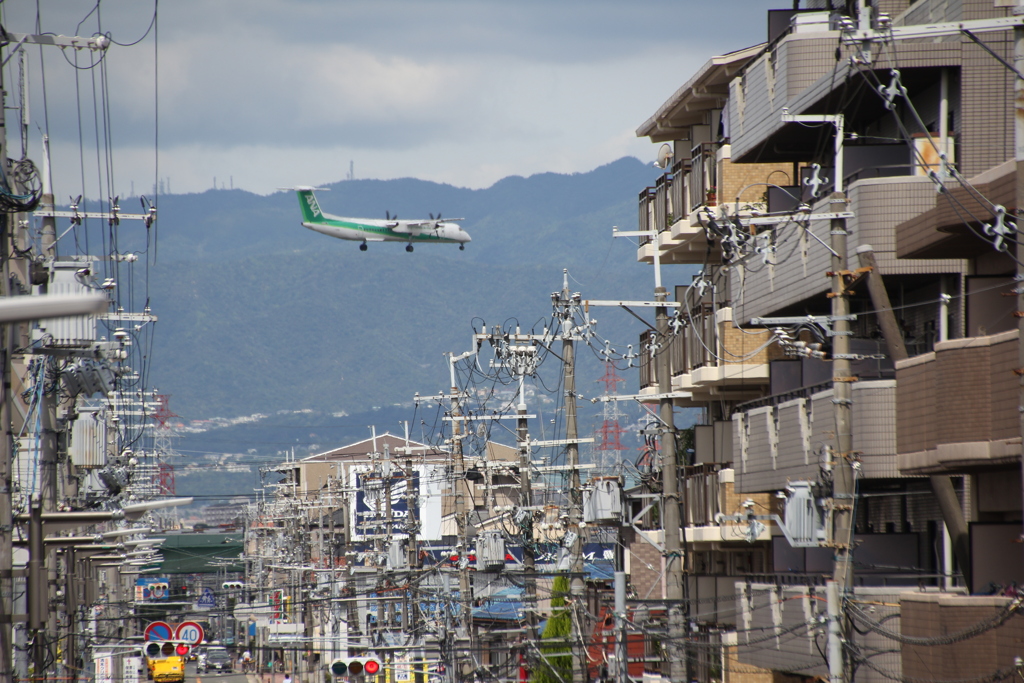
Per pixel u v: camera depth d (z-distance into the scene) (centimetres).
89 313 2980
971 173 9125
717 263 15050
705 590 14050
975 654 7188
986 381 7531
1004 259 8569
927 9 10088
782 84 11125
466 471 17100
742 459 11538
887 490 9769
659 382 11112
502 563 15750
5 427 8269
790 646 9606
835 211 7944
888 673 8250
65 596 14362
